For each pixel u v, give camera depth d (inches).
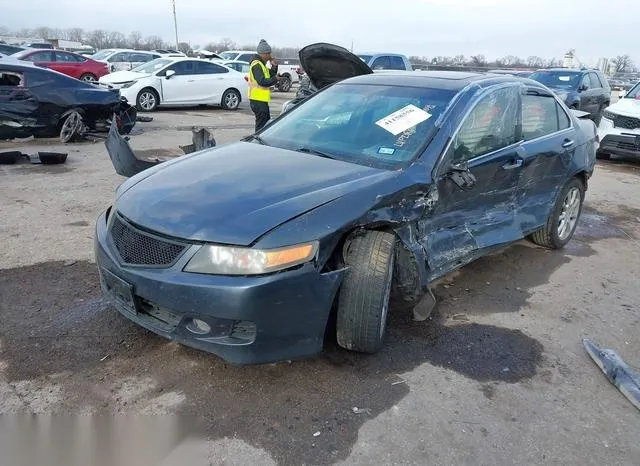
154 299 108.6
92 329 135.0
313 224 110.4
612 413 114.5
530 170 177.0
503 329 146.9
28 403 108.3
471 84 162.4
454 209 147.3
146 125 517.0
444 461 98.2
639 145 393.7
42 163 322.3
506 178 166.6
